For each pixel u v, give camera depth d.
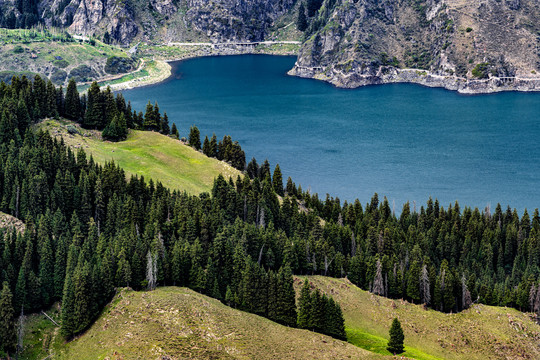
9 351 158.62
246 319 172.38
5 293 161.38
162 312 166.75
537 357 184.50
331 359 159.75
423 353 179.88
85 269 167.50
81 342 160.00
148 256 180.75
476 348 186.12
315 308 175.75
